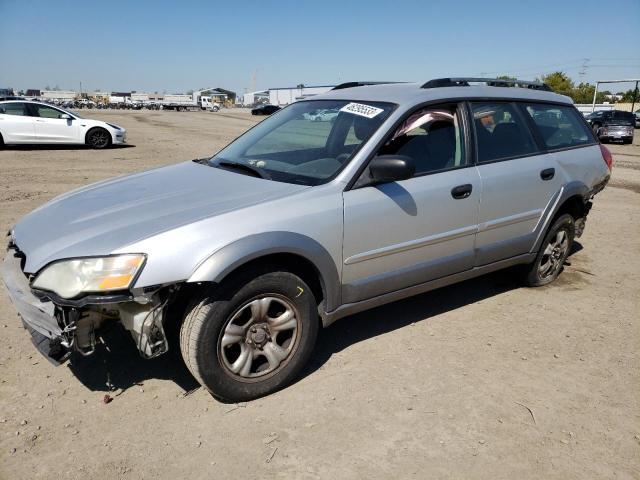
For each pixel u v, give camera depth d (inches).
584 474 102.7
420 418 117.6
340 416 117.6
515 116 175.2
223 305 113.0
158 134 916.0
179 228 110.2
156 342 111.7
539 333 160.4
